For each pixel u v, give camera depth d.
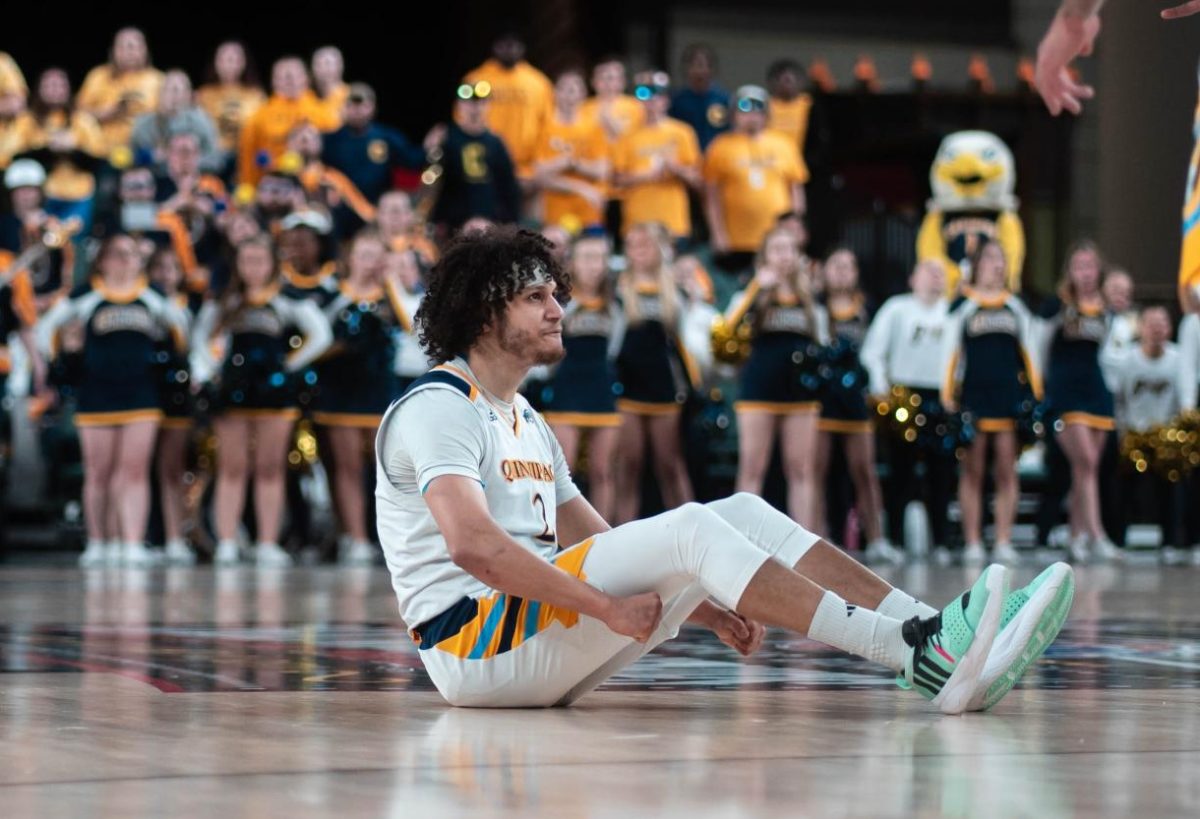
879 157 20.16
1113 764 2.90
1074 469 14.04
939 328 14.24
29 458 14.72
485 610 3.69
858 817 2.34
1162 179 18.28
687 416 13.73
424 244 14.52
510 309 3.78
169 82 15.86
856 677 4.59
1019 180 20.28
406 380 13.72
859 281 18.45
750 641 3.76
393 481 3.81
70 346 13.16
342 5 23.30
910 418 13.80
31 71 22.56
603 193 16.00
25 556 14.11
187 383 13.20
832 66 21.05
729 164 16.05
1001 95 20.22
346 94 16.39
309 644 5.70
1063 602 3.58
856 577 3.71
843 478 14.30
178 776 2.72
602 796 2.51
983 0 21.25
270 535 13.15
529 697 3.70
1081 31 4.38
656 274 13.48
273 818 2.32
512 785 2.62
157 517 13.69
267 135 15.98
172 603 8.00
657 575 3.57
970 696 3.54
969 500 13.92
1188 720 3.60
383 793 2.54
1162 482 14.49
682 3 20.73
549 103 16.39
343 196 15.09
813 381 13.22
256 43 23.33
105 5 22.72
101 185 15.51
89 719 3.57
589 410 13.13
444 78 23.28
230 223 13.73
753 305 13.35
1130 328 15.97
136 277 13.08
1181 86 18.20
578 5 20.83
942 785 2.64
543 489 3.87
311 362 13.22
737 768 2.82
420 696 4.04
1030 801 2.49
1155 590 9.45
